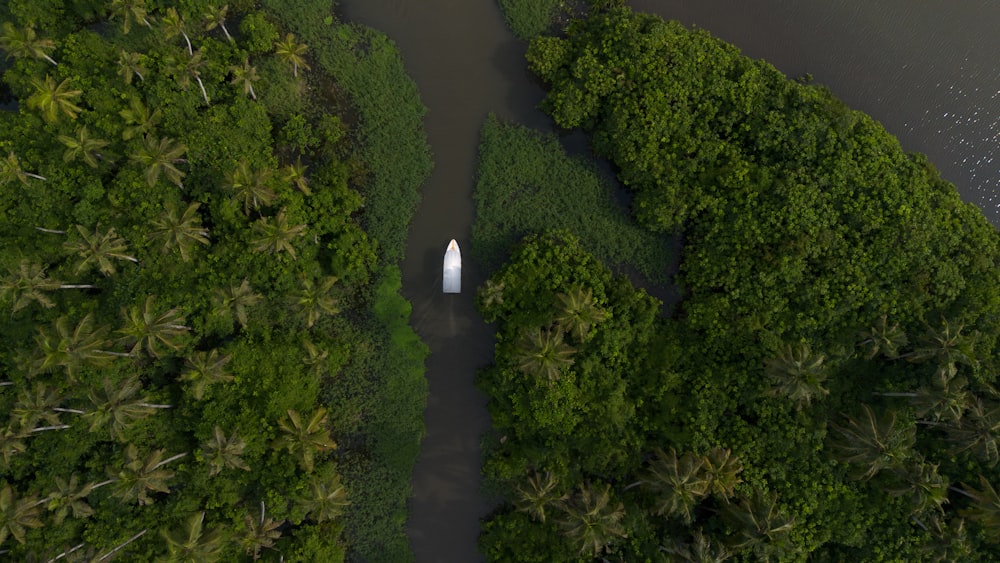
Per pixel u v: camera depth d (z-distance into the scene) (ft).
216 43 129.29
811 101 129.70
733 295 126.82
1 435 112.16
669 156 127.24
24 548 113.50
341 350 130.00
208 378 115.24
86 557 115.24
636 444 124.88
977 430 112.98
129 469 113.39
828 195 125.18
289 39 124.36
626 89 127.95
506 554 126.52
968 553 115.24
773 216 123.65
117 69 124.67
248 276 123.95
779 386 117.39
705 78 128.77
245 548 121.39
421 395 133.90
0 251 118.62
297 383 124.26
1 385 117.91
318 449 116.06
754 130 127.95
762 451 122.52
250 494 123.85
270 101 132.46
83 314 120.26
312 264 127.85
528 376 123.44
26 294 113.50
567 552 121.49
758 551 114.01
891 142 130.00
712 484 114.52
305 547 122.42
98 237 116.26
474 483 133.69
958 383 117.29
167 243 114.52
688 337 130.21
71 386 117.29
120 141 123.95
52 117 117.08
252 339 125.70
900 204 124.67
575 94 128.57
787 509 120.98
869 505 120.67
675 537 123.13
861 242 124.67
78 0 128.16
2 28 128.36
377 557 131.64
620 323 126.11
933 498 111.14
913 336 123.44
